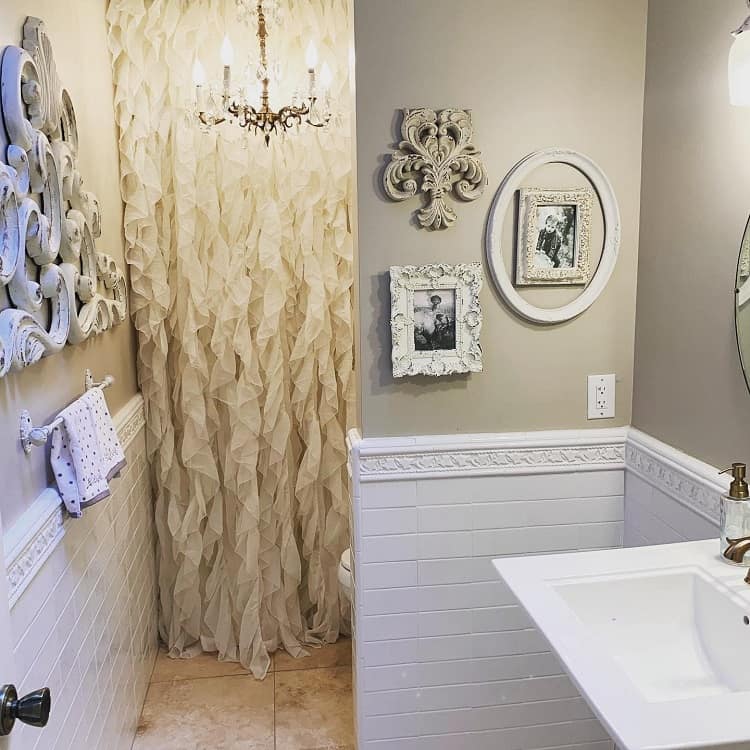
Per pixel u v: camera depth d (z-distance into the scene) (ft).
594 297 6.20
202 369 8.52
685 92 5.41
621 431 6.41
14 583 4.14
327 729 7.72
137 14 7.98
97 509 6.25
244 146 8.20
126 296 8.24
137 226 8.25
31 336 4.56
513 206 6.05
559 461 6.35
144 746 7.48
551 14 5.88
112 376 7.36
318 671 8.82
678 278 5.61
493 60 5.87
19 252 4.40
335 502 9.00
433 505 6.27
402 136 5.82
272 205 8.35
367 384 6.12
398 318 5.96
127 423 7.63
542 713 6.66
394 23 5.75
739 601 4.04
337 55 8.29
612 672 3.47
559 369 6.32
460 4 5.79
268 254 8.38
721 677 4.14
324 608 9.30
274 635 9.15
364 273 5.99
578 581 4.40
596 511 6.49
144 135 8.10
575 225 6.09
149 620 8.77
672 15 5.55
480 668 6.52
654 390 6.04
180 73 8.14
